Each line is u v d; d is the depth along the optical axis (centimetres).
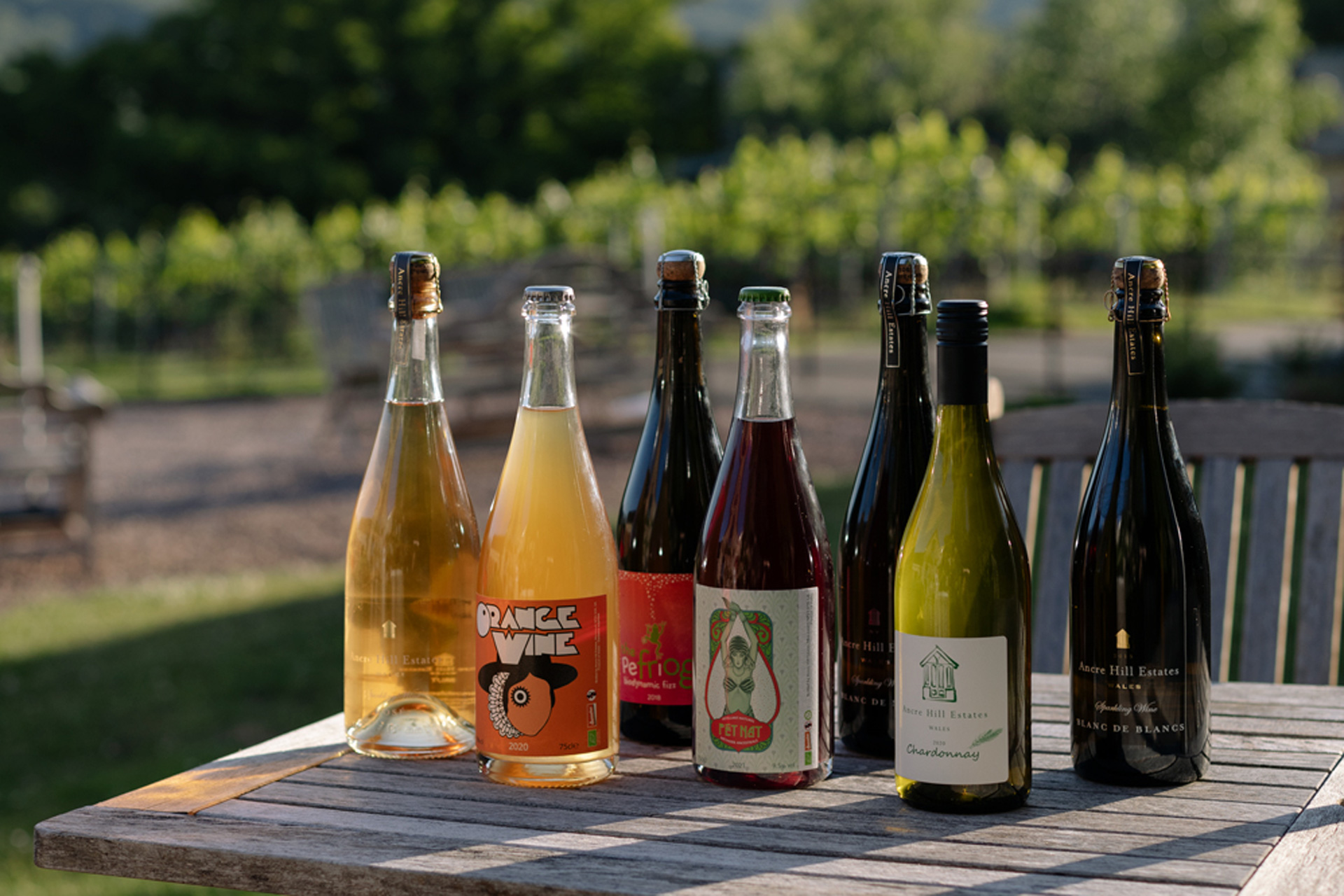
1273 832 94
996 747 98
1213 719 126
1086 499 110
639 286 823
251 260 1498
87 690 424
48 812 318
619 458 798
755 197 1379
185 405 1280
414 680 117
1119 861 89
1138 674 104
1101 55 3077
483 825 98
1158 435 108
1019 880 86
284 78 2955
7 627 508
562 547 106
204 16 2997
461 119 3117
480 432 809
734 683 103
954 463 102
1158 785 105
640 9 3272
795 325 1394
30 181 2895
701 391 122
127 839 97
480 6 3072
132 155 2794
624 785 108
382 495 117
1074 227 1460
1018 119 3209
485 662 107
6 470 580
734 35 8238
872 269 1459
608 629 107
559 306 108
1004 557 100
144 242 1567
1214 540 183
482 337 790
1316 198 1557
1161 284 107
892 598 114
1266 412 184
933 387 121
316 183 2844
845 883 86
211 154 2788
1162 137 2792
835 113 3831
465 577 117
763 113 3850
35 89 2922
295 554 634
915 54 3884
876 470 118
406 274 115
